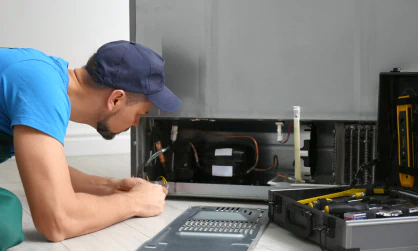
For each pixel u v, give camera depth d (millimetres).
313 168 1657
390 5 1434
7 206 1029
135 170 1643
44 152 1037
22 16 3062
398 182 1331
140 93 1211
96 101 1196
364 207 1111
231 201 1605
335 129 1523
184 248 1077
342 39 1462
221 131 1764
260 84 1521
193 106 1569
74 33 3223
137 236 1196
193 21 1549
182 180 1688
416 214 1088
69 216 1110
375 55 1449
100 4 3293
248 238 1153
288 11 1485
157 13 1571
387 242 994
